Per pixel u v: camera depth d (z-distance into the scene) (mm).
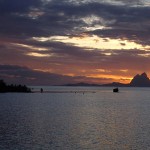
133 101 193750
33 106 140375
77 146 53062
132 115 105062
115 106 149500
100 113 111500
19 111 114750
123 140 58469
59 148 51375
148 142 56750
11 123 79688
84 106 146750
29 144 53781
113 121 87188
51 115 101375
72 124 79375
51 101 180500
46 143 54750
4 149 50156
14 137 59844
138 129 71812
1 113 106438
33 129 69812
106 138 60281
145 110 126375
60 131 67500
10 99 190375
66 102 174625
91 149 51219
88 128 72750
